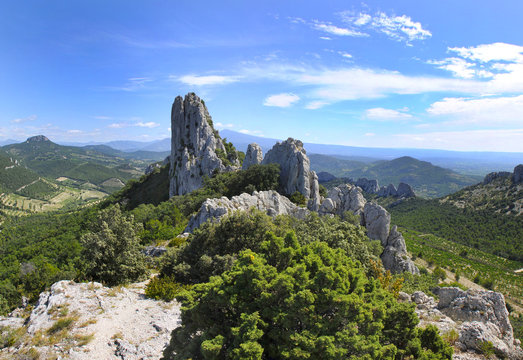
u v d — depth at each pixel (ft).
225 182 320.29
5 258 329.93
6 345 60.54
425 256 398.01
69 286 84.28
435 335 55.36
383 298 57.88
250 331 43.86
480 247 494.59
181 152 445.78
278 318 46.39
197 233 119.34
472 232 546.26
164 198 465.47
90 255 103.19
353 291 53.83
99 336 64.49
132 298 89.66
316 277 49.65
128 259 107.76
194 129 442.50
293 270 51.85
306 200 266.98
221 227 116.67
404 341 54.80
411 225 639.35
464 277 342.44
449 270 358.43
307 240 102.99
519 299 293.43
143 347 62.54
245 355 40.96
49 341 60.90
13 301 115.96
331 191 241.35
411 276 154.30
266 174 287.89
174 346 53.06
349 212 210.18
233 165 431.02
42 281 121.49
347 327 47.65
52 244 350.23
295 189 285.84
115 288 94.32
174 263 115.44
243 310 49.52
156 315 78.95
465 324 66.33
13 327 66.95
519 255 438.81
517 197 584.81
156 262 132.67
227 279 53.83
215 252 111.34
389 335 55.26
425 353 50.83
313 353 43.19
